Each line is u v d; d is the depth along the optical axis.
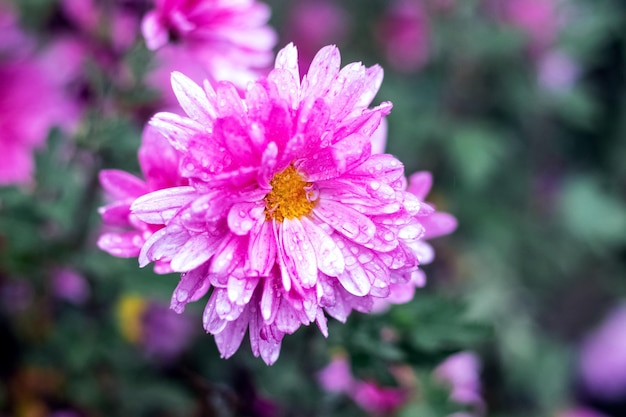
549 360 0.48
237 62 0.29
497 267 0.49
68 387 0.35
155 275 0.31
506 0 0.49
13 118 0.37
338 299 0.22
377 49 0.53
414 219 0.22
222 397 0.29
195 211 0.20
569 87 0.52
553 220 0.53
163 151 0.23
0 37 0.39
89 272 0.32
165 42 0.28
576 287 0.55
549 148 0.55
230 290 0.21
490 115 0.52
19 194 0.31
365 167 0.22
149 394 0.35
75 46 0.36
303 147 0.22
